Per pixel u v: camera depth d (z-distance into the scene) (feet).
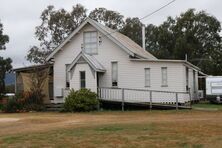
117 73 120.37
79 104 105.81
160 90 117.39
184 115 87.66
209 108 107.76
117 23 200.95
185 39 223.92
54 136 53.26
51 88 126.93
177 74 117.08
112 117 86.07
